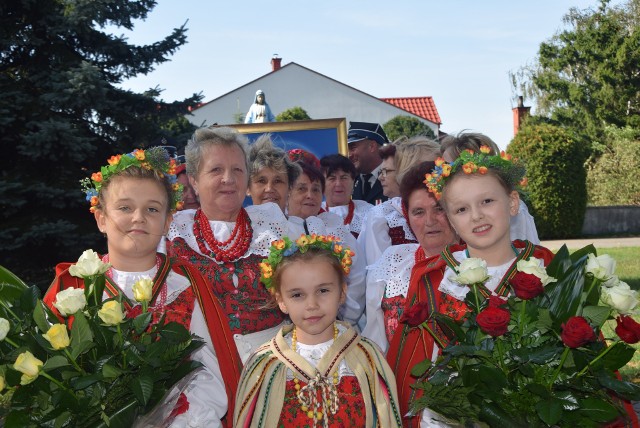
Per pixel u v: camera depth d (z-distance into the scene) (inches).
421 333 119.1
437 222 132.6
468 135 150.9
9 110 443.2
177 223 136.2
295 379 111.0
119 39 490.6
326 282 112.2
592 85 1485.0
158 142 483.5
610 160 1127.0
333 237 116.4
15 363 87.8
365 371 112.1
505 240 115.7
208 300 119.5
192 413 107.0
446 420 100.3
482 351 92.0
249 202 248.1
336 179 224.1
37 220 436.1
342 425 108.2
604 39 1469.0
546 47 1561.3
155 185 111.8
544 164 878.4
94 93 447.5
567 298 95.2
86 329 91.9
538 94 1608.0
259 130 294.8
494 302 95.7
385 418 109.7
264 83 1574.8
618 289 93.4
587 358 92.4
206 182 133.0
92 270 98.3
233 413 115.3
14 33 463.2
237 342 127.5
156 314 111.4
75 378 92.2
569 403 89.0
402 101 1775.3
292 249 113.7
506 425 90.8
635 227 979.9
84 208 457.4
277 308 131.3
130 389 94.1
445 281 118.5
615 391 91.3
